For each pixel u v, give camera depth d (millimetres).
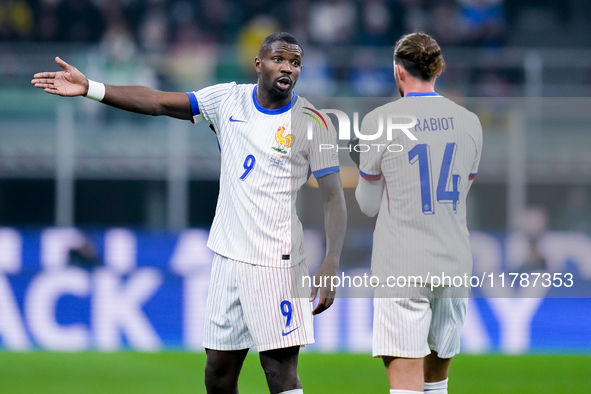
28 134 32844
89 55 33875
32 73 33375
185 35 47562
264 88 13328
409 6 48500
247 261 13289
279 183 13312
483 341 29172
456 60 38312
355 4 48375
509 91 35125
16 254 29656
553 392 21906
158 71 34000
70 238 29922
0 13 46281
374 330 13086
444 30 48562
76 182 35531
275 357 13516
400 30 48469
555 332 29281
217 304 13547
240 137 13406
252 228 13297
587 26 50500
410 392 12672
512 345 29234
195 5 48188
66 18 47031
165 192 35719
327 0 48438
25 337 29328
